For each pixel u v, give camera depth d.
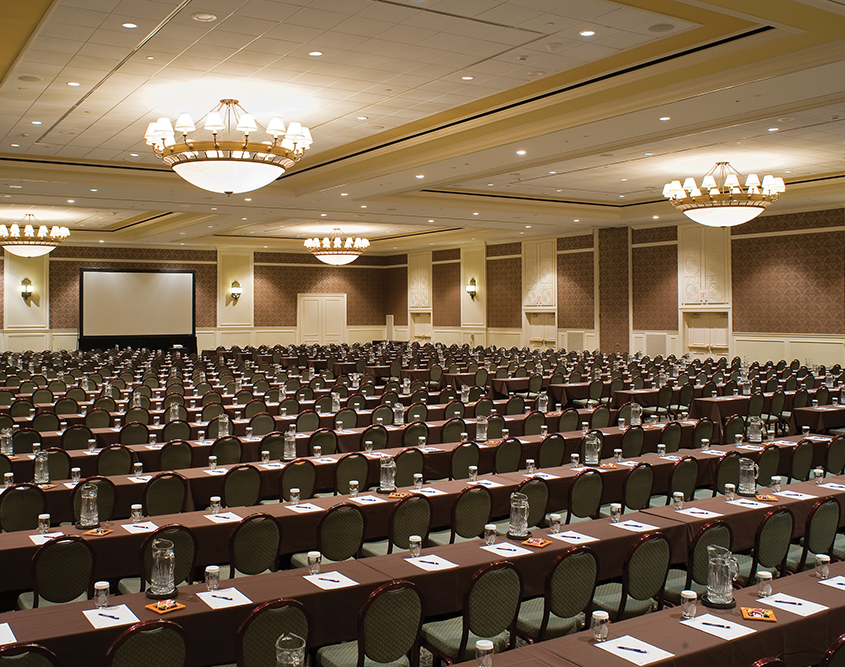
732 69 9.28
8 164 15.37
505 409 13.36
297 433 10.41
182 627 3.75
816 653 4.00
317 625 4.30
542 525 6.98
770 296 20.94
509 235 27.52
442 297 32.28
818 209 19.88
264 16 7.71
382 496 6.74
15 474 8.20
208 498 7.55
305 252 33.72
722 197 14.18
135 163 15.63
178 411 11.48
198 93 10.54
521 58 9.14
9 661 3.15
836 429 12.71
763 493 6.71
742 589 4.41
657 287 23.83
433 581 4.64
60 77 9.70
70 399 12.44
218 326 31.78
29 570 5.25
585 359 21.53
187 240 29.38
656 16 7.83
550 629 4.56
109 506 6.87
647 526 5.62
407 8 7.56
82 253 29.38
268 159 10.23
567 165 15.60
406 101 11.07
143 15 7.64
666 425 9.82
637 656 3.52
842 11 7.38
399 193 18.78
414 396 13.69
